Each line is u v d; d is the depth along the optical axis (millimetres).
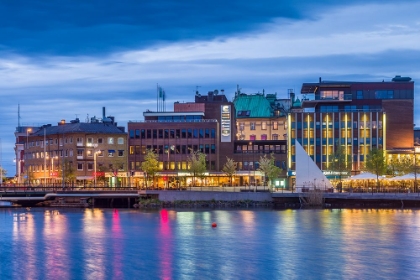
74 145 187250
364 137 183125
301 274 62781
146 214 118000
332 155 172375
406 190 136875
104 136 188250
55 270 65250
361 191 138750
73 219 109562
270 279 60969
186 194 137375
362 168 179000
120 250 75938
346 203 131500
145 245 79438
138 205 137625
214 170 186375
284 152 187125
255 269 65000
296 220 104125
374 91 189750
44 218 111750
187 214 116750
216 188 156500
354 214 113688
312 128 184375
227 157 186750
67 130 192000
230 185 182375
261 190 144125
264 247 77188
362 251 74000
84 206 142500
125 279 61375
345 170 163250
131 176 182500
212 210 125562
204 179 185250
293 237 84812
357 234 86875
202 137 187125
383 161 156625
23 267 66688
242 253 73375
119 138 189250
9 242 82375
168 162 187125
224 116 190000
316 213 116188
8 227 97812
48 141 198500
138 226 98250
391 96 189375
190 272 63969
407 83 189375
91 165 187500
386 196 130875
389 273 62969
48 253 74312
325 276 61906
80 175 186375
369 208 127500
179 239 84062
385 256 71000
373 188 141625
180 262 68625
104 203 145000
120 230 93562
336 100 187375
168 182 182500
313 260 69125
